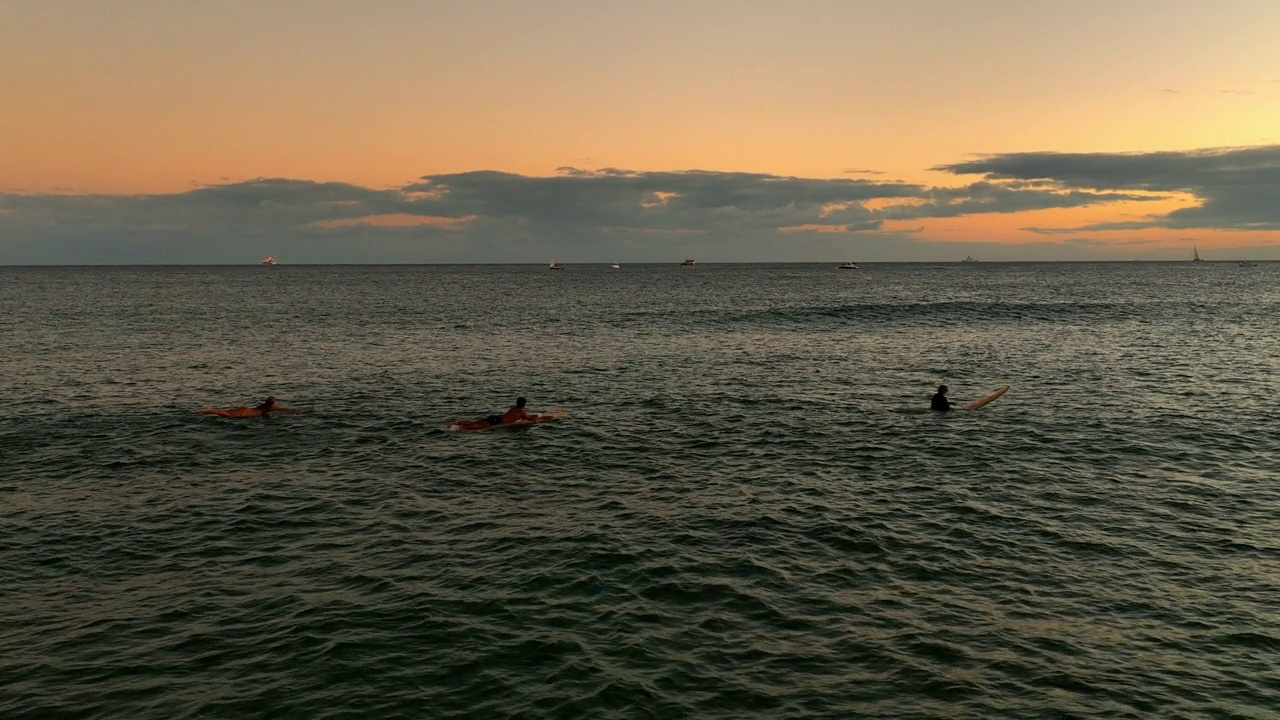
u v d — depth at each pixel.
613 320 70.00
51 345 49.97
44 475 21.39
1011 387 34.62
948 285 151.25
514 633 12.95
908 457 23.28
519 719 10.74
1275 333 56.50
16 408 29.86
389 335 57.84
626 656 12.28
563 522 17.94
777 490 20.25
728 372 39.38
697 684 11.55
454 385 35.72
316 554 16.16
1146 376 37.28
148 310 83.88
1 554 16.03
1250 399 31.48
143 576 15.09
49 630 12.98
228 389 34.53
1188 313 74.44
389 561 15.78
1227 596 14.25
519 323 67.69
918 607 13.88
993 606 13.92
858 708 10.98
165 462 22.72
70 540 16.81
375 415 29.11
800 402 31.47
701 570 15.35
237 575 15.15
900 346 49.91
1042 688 11.45
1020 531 17.33
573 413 29.44
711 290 134.62
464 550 16.33
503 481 21.09
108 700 11.05
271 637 12.79
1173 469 21.88
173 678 11.62
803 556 16.03
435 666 11.98
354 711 10.88
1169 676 11.76
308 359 44.56
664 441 25.31
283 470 22.02
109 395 32.81
